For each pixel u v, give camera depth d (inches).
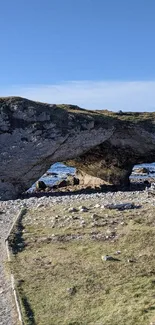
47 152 1931.6
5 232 1045.8
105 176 2294.5
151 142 2206.0
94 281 709.9
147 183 2450.8
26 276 743.7
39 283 713.6
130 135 2187.5
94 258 810.8
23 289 693.3
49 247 895.7
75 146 1993.1
